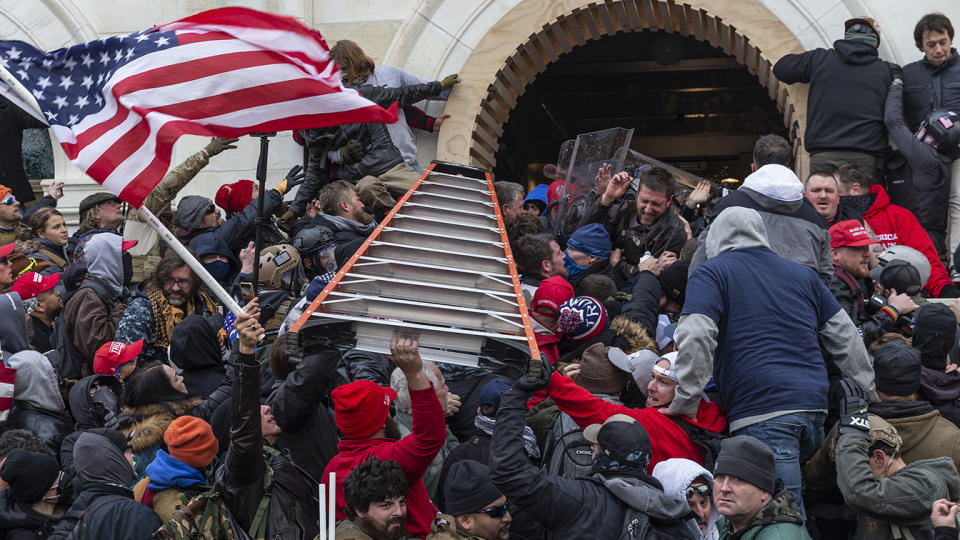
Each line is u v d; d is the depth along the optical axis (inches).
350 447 188.5
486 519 188.2
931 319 239.8
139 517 184.1
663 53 634.2
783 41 381.4
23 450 211.2
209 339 250.5
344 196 315.9
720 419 215.3
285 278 286.0
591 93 709.3
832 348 217.2
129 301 292.0
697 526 189.9
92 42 205.6
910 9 374.0
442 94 398.6
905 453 217.3
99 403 246.4
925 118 355.9
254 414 177.5
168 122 198.1
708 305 210.4
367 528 171.8
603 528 176.1
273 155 411.2
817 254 243.0
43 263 337.4
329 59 213.6
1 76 192.9
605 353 225.5
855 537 204.8
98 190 428.8
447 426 239.8
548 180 723.4
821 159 360.2
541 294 253.6
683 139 730.8
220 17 210.8
